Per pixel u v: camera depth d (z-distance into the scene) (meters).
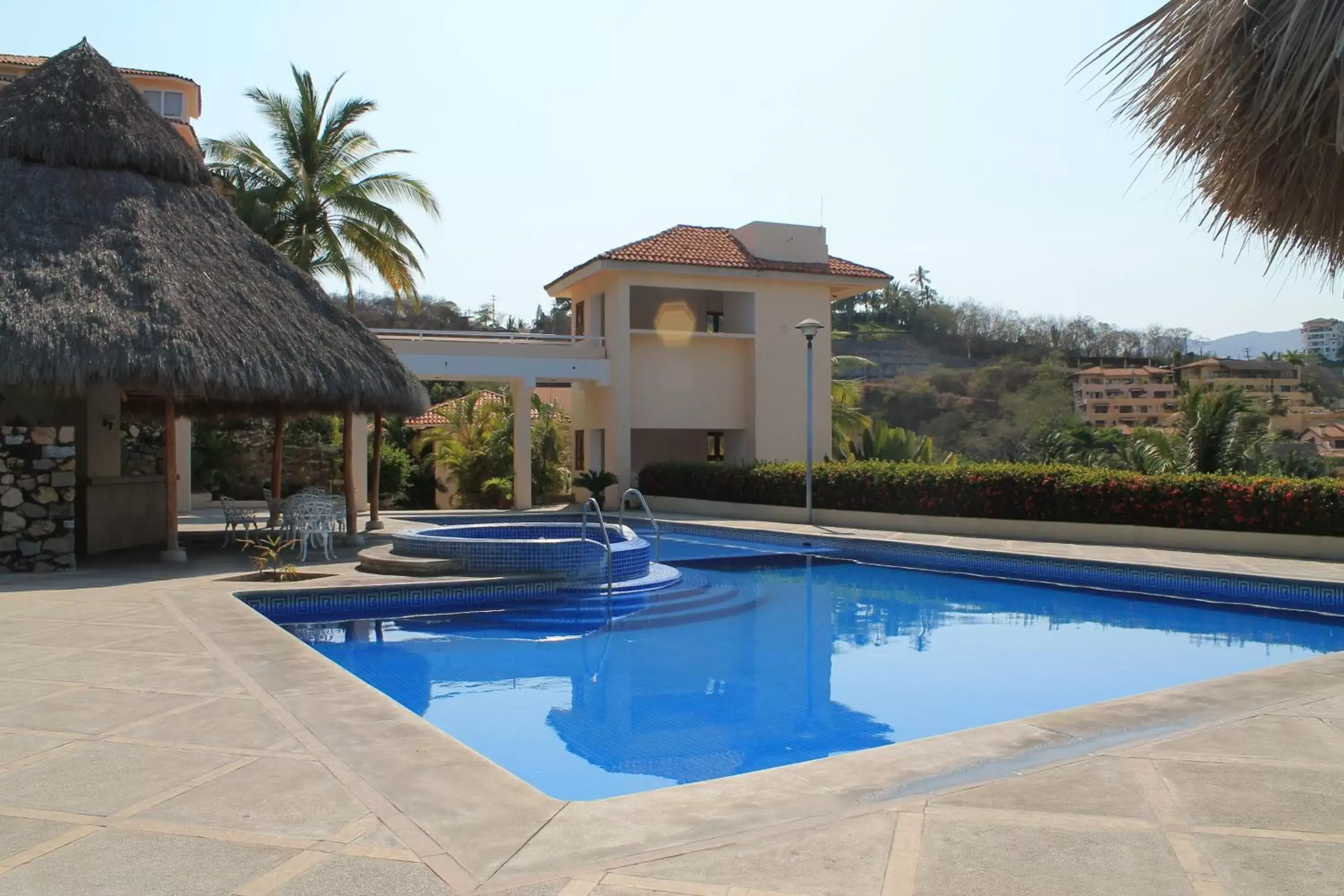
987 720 6.71
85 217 12.11
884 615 10.89
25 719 5.09
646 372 25.20
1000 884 3.13
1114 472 15.59
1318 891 3.08
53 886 3.13
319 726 4.96
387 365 13.80
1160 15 3.30
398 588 10.48
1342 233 3.20
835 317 99.88
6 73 22.22
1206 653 8.95
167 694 5.63
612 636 9.56
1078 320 96.69
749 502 21.42
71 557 11.63
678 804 3.86
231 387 11.69
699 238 26.70
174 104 24.62
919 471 17.78
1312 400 80.88
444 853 3.38
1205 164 3.33
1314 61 2.79
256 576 11.02
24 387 11.11
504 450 28.38
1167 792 3.98
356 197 23.31
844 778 4.18
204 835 3.54
